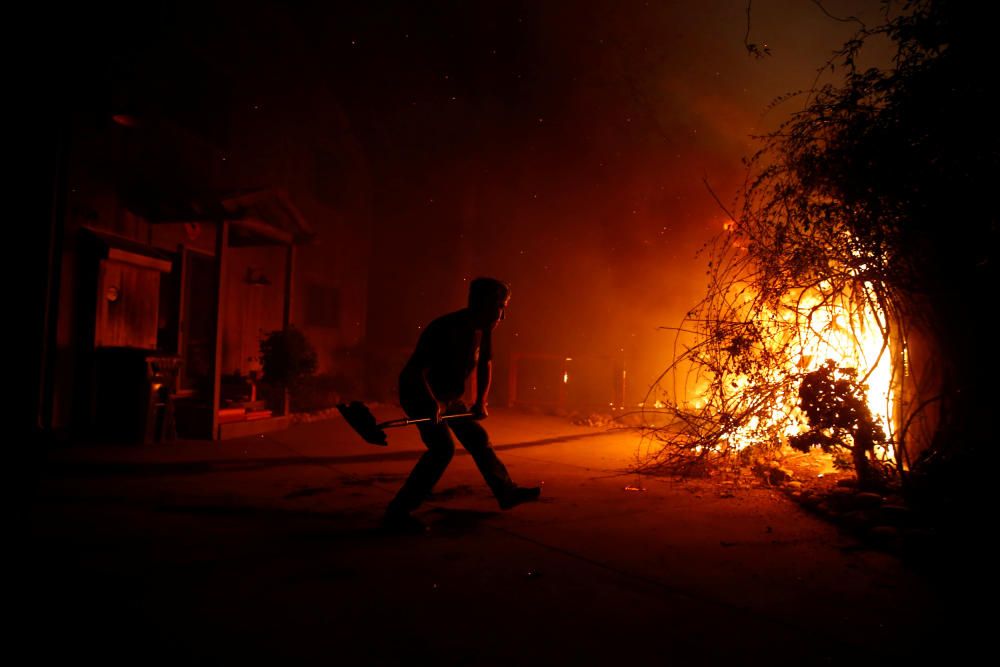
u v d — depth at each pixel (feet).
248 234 28.66
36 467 15.48
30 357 16.99
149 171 26.94
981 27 12.20
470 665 7.25
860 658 7.54
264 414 28.53
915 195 13.16
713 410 19.71
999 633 8.23
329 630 8.07
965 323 13.57
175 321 27.96
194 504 14.53
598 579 10.07
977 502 11.85
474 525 13.20
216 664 7.11
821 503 14.48
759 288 16.84
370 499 15.51
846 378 15.70
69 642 7.54
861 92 14.14
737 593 9.56
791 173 16.07
